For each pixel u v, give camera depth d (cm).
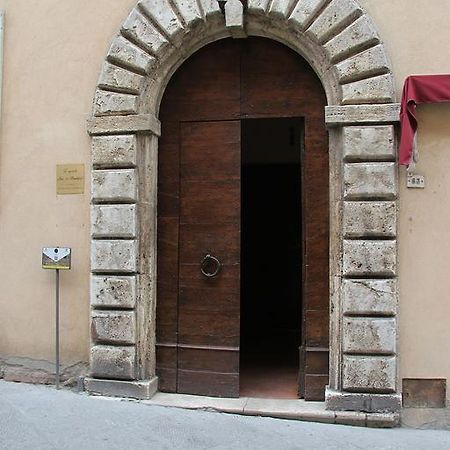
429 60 582
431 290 574
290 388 662
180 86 655
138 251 629
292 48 631
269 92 636
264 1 607
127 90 635
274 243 1115
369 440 523
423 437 537
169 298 645
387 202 576
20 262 666
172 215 649
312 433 537
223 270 636
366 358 571
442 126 579
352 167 582
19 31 679
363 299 573
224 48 648
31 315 662
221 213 639
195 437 517
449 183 576
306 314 615
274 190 1120
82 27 661
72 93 660
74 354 646
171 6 628
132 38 635
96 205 635
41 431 519
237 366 626
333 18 594
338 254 591
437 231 575
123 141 631
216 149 645
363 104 584
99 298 628
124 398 616
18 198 669
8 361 666
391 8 592
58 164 659
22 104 673
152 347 634
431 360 571
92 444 495
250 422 561
